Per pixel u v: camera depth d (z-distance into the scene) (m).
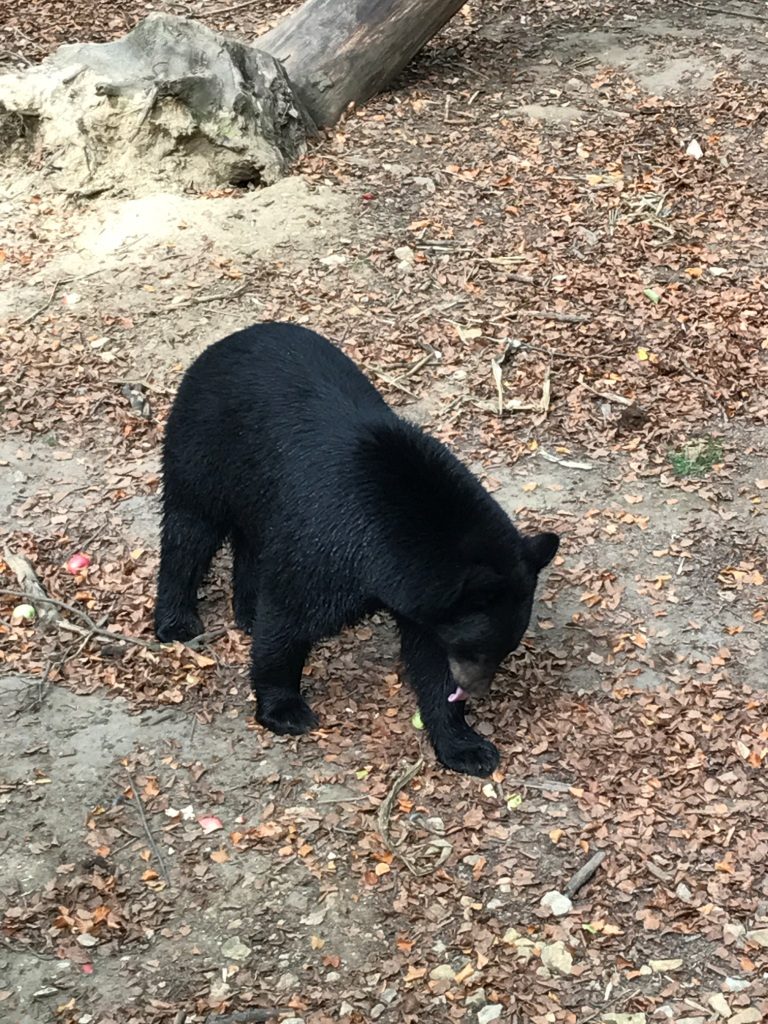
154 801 4.93
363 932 4.65
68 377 6.33
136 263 6.88
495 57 8.60
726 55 8.60
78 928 4.64
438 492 4.70
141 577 5.57
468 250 6.98
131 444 6.07
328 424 4.86
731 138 7.74
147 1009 4.50
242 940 4.63
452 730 5.03
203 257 6.91
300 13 7.89
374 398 5.07
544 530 5.71
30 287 6.77
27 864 4.77
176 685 5.23
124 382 6.31
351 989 4.54
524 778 4.99
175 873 4.77
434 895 4.72
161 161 7.28
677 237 7.07
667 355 6.44
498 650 4.71
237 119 7.28
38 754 5.04
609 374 6.36
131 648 5.33
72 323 6.58
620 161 7.56
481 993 4.53
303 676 5.27
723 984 4.55
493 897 4.72
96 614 5.45
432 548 4.66
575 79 8.30
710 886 4.73
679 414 6.18
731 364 6.39
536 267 6.89
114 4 9.75
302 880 4.75
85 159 7.20
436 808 4.93
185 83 7.19
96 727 5.11
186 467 5.11
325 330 6.56
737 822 4.87
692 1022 4.48
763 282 6.80
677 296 6.73
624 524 5.75
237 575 5.35
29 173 7.29
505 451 6.04
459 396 6.27
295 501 4.82
